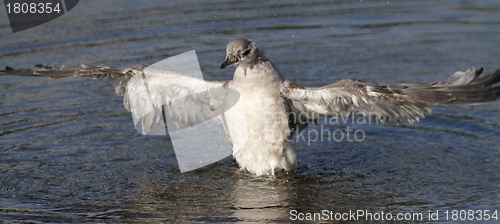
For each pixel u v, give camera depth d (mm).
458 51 17953
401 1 21781
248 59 12094
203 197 11781
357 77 16656
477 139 13766
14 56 18234
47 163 13078
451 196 11617
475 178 12242
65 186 12195
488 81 9805
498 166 12648
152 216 11094
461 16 20312
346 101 11438
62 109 15500
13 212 11188
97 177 12555
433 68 17016
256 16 20781
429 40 18688
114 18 20828
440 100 10031
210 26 20000
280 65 17359
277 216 11031
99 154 13500
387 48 18328
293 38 19062
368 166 12867
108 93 16391
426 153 13297
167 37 19234
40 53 18391
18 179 12430
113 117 15125
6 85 16906
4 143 13844
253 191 11984
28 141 13953
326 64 17375
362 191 11898
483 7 20891
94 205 11508
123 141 14055
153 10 21453
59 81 17172
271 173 12602
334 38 19062
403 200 11531
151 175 12648
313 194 11844
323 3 21875
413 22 20016
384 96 10586
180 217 11039
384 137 14094
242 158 12648
